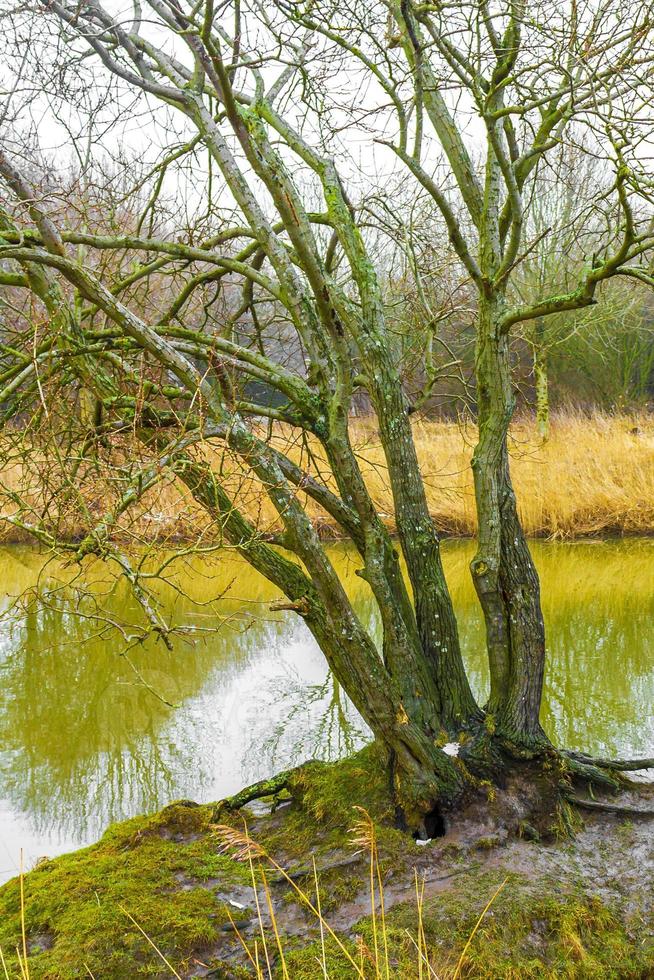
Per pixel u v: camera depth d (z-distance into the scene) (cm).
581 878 360
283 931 344
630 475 1337
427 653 418
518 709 406
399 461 423
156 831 437
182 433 327
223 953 334
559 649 759
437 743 398
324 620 408
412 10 387
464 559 1159
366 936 330
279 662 788
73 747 595
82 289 336
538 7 363
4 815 496
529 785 400
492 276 416
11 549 1224
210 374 468
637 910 343
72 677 748
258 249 466
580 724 568
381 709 386
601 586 1003
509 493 420
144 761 566
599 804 405
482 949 321
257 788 451
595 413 1795
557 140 355
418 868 366
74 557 321
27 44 429
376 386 418
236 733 609
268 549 421
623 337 2025
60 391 402
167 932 342
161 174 473
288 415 425
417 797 382
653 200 316
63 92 442
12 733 622
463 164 427
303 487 395
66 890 378
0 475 965
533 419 1869
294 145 425
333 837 399
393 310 641
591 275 362
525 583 414
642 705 607
